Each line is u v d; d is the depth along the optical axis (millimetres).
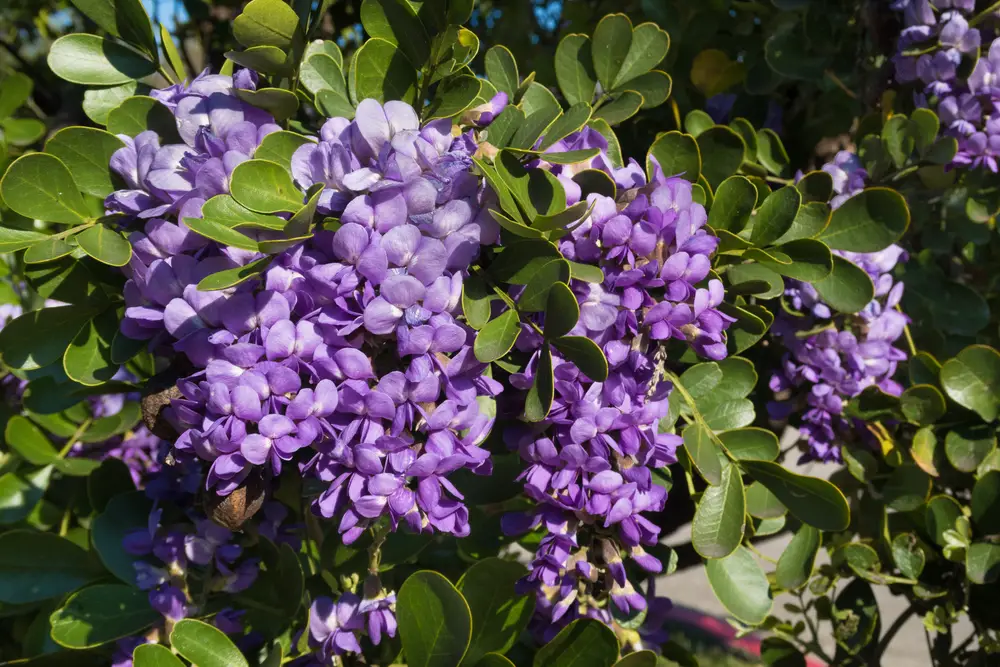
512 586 456
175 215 425
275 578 524
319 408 388
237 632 526
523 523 449
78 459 636
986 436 622
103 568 535
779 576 528
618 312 427
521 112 453
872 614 658
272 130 438
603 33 520
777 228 499
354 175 400
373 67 447
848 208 536
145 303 418
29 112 947
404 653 438
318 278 388
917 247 740
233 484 402
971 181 677
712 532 463
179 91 456
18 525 629
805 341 611
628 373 432
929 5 623
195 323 403
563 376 423
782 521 575
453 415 402
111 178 458
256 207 397
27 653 568
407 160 400
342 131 426
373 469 388
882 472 662
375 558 469
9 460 647
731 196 500
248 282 403
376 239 394
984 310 699
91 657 529
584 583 449
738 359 530
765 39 776
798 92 769
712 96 724
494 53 513
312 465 422
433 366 395
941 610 626
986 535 615
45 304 713
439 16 438
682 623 1790
